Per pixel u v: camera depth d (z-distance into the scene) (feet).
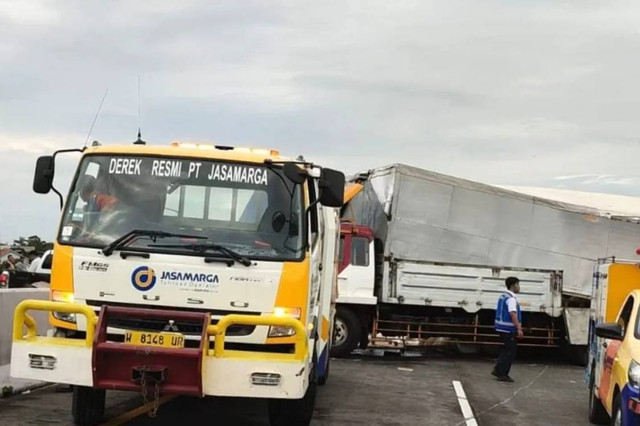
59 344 22.99
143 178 25.44
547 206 62.34
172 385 22.70
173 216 25.04
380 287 58.54
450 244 60.75
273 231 24.75
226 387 22.76
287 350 24.07
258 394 22.80
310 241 25.18
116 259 24.02
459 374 50.90
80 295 24.02
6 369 37.01
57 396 33.78
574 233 62.49
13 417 28.58
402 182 59.98
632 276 37.14
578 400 42.16
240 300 23.79
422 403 37.45
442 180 60.64
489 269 59.52
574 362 61.82
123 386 22.76
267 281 23.94
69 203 25.27
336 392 39.58
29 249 102.22
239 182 25.31
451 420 33.30
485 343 60.70
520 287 59.98
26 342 23.09
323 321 32.04
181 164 25.54
